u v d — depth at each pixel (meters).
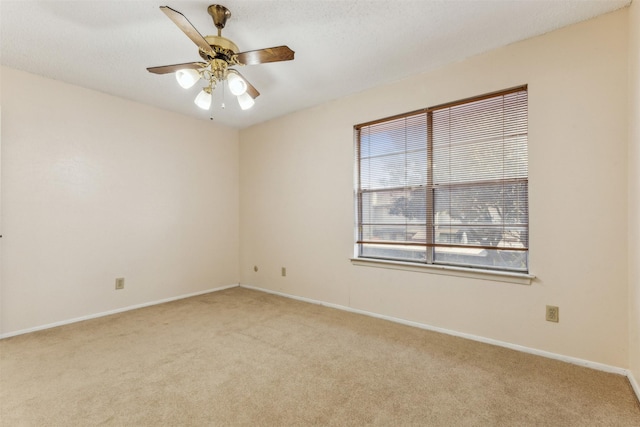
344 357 2.28
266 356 2.30
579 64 2.13
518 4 1.94
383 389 1.86
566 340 2.18
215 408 1.68
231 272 4.54
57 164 2.98
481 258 2.61
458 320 2.66
